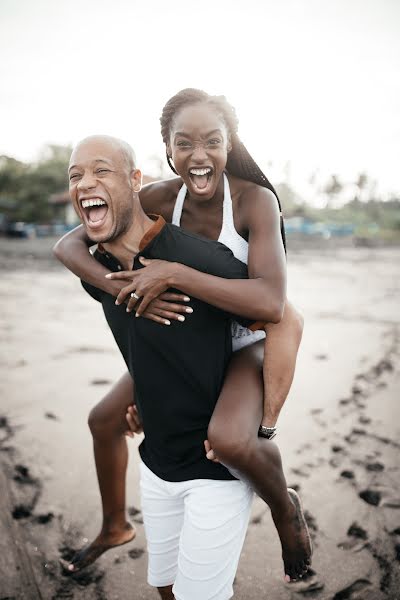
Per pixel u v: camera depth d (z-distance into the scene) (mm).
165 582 1912
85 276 1738
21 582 2545
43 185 46750
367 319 9172
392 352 6793
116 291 1632
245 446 1555
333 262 23578
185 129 1704
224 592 1726
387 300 11602
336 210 88438
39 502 3174
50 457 3699
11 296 11367
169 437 1710
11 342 6910
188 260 1603
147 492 1811
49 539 2854
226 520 1653
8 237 35625
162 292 1544
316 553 2773
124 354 1771
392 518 3080
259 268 1657
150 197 2045
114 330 1728
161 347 1597
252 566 2693
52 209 46375
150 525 1838
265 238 1731
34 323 8297
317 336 7695
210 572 1668
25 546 2789
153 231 1597
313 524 3016
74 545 2814
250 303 1533
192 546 1645
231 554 1697
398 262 24203
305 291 12977
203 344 1606
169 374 1639
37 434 4047
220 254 1636
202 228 1941
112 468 2320
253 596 2490
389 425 4379
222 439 1548
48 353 6371
